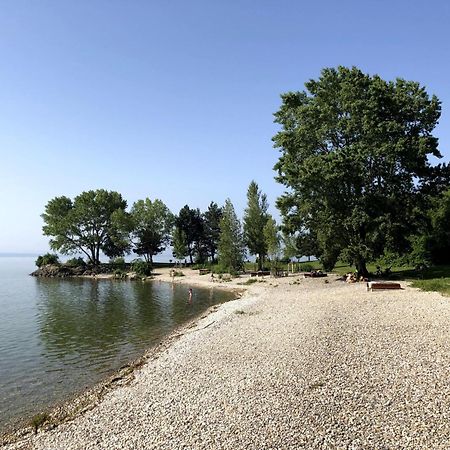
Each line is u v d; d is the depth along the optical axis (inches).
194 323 1197.1
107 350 941.8
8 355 918.4
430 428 395.2
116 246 4035.4
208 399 529.7
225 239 2935.5
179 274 3230.8
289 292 1657.2
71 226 3774.6
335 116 1806.1
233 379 597.3
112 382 690.2
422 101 1685.5
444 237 1982.0
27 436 503.8
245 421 449.1
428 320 832.9
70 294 2176.4
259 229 3026.6
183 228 4343.0
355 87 1695.4
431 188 1716.3
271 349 738.2
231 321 1094.4
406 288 1352.1
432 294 1169.4
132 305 1695.4
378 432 396.8
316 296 1400.1
